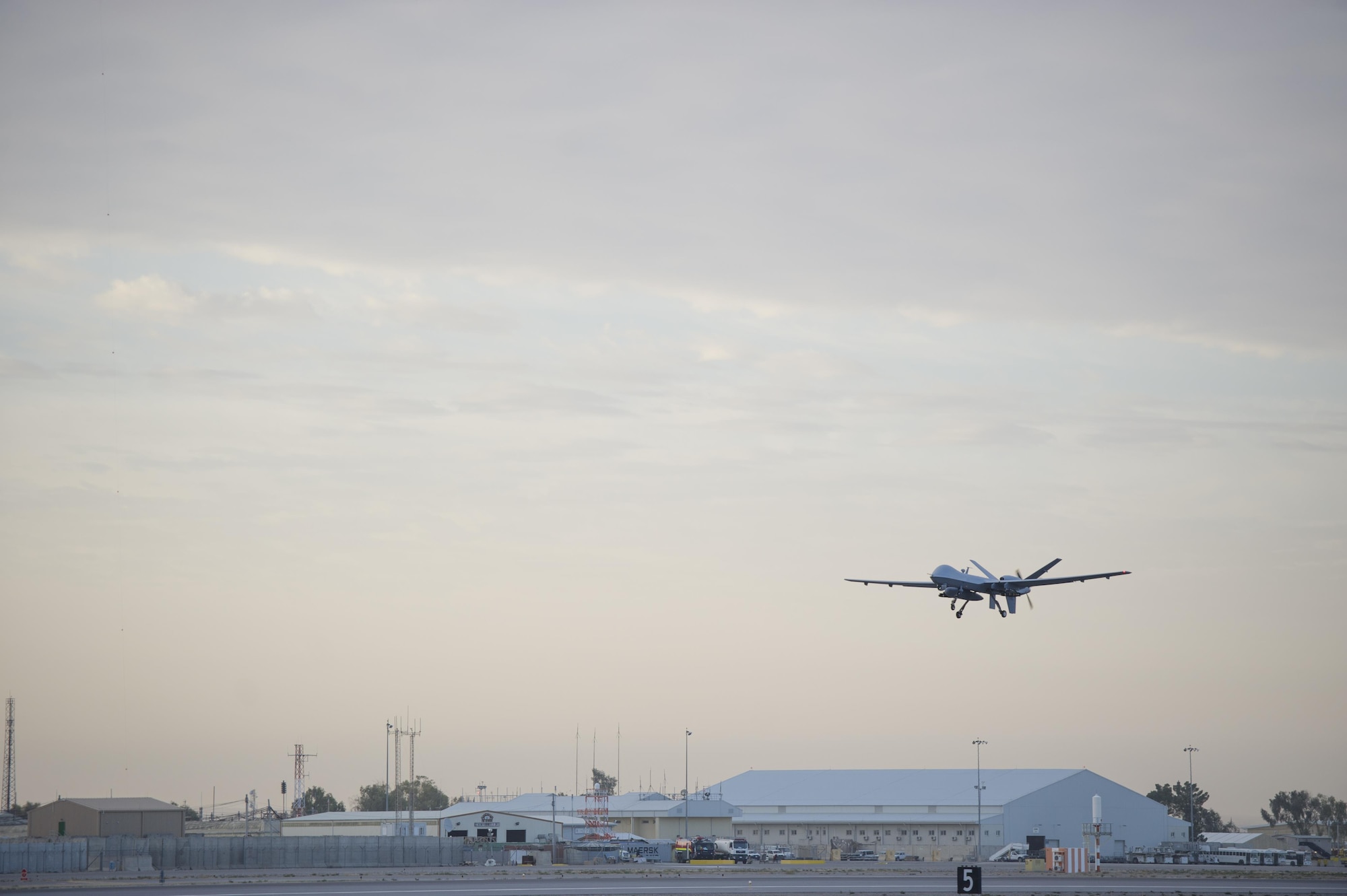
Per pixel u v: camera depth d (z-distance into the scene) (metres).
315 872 160.88
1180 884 135.88
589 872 160.88
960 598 134.25
